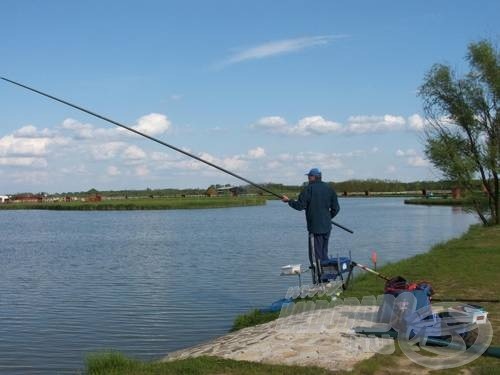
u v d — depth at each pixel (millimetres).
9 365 10508
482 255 17875
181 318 14062
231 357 7699
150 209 97750
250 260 26094
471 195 33156
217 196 165500
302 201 12500
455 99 32312
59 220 66938
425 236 37438
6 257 29672
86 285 19938
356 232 41312
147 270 23484
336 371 6824
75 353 11234
